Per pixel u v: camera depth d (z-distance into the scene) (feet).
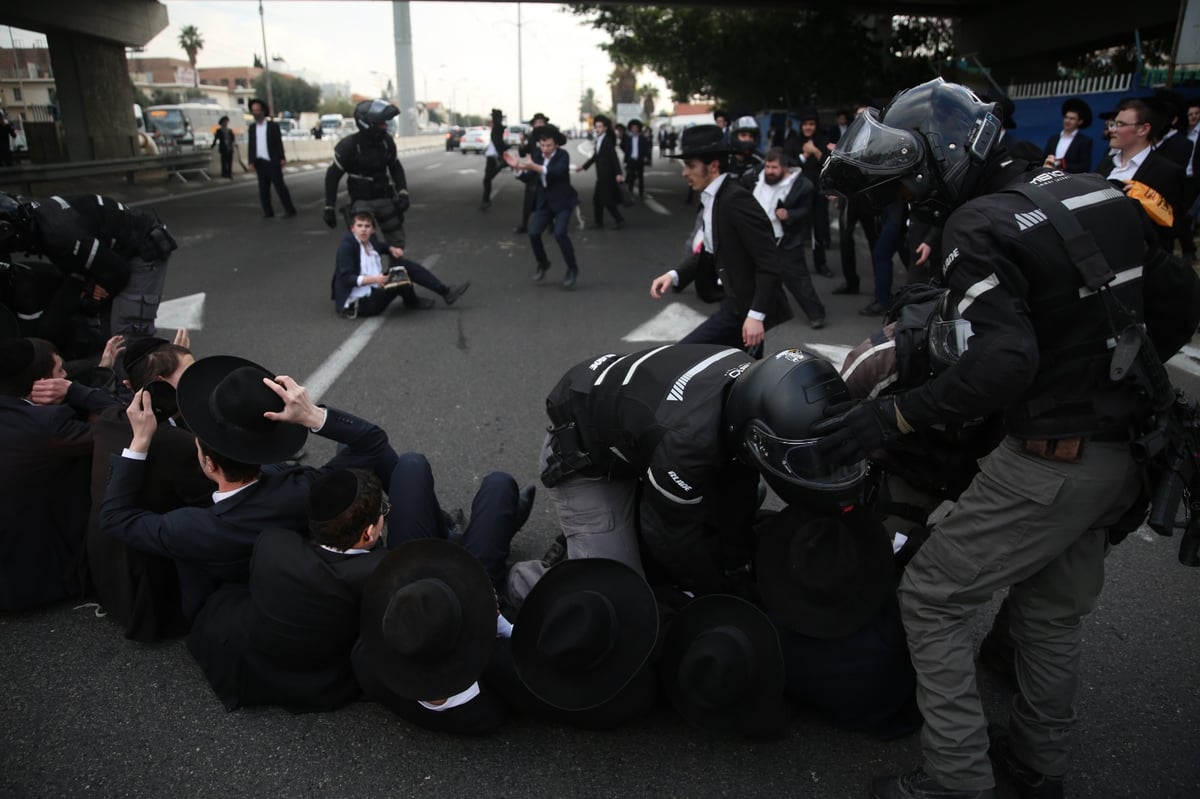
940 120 6.57
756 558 8.18
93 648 9.48
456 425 15.57
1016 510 6.38
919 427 6.23
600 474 8.86
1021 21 69.92
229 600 8.59
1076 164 25.57
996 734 7.92
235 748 8.05
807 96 81.82
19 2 56.44
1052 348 6.11
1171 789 7.55
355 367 19.02
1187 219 21.93
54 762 7.83
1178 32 32.71
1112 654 9.37
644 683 7.99
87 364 12.86
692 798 7.48
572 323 23.35
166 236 15.35
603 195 43.60
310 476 9.19
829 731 8.27
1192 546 6.56
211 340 21.15
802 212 21.95
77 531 10.21
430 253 35.06
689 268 15.24
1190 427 6.22
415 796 7.50
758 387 6.81
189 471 9.36
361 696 8.71
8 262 13.97
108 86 69.41
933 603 6.88
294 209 46.50
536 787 7.59
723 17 80.59
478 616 7.58
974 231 5.97
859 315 24.30
